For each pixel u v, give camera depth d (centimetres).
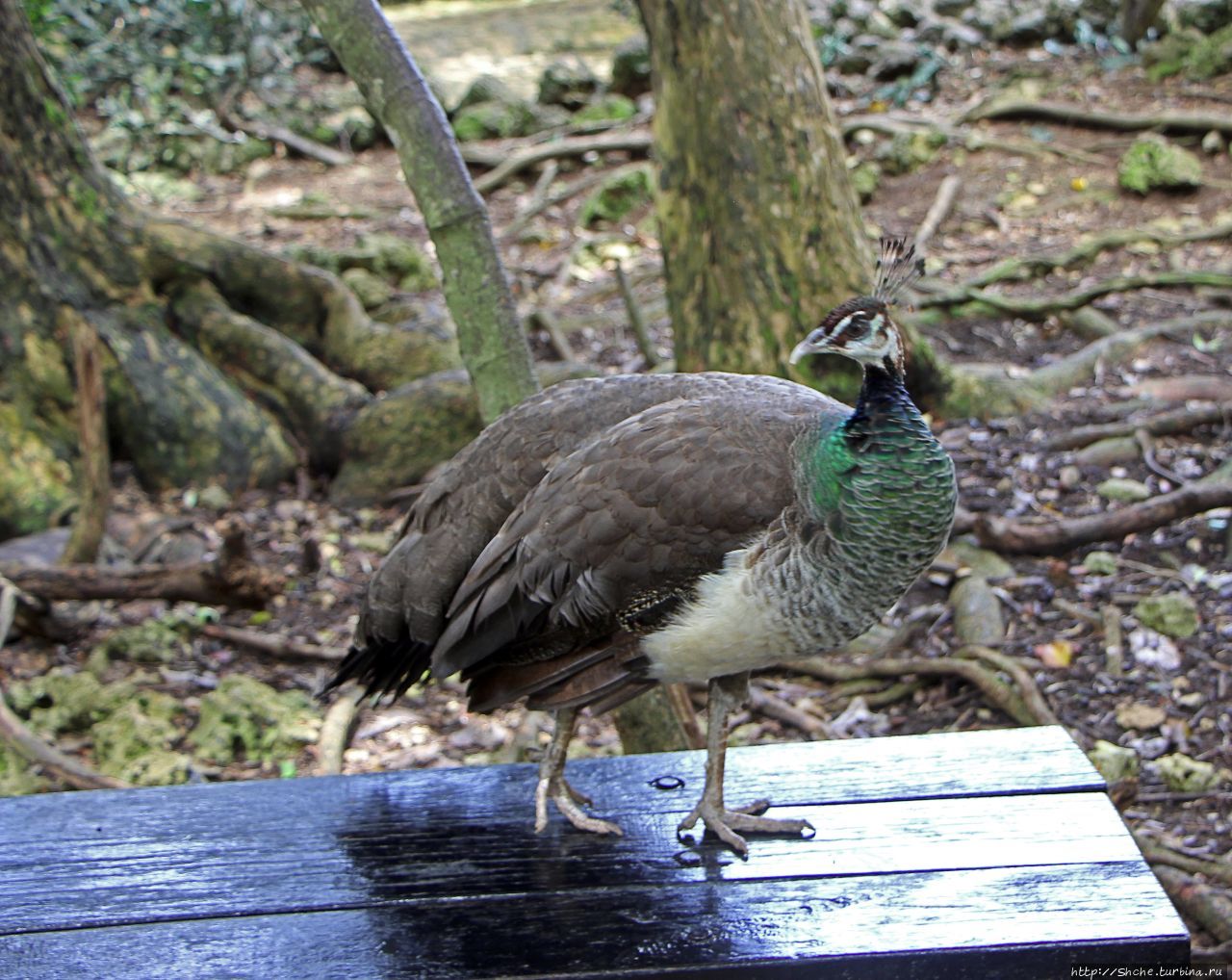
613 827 315
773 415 296
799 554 282
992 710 546
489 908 288
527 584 297
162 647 600
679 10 617
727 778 336
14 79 720
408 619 324
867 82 1255
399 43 398
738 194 626
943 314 868
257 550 691
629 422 301
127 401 727
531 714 566
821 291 631
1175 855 448
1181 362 770
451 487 324
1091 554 618
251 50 1242
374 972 270
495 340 408
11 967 273
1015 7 1344
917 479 278
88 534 619
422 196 402
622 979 267
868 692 566
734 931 278
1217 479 642
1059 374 758
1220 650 559
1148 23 1220
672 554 288
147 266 766
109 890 298
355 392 766
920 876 294
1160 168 987
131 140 1194
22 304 715
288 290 815
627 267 1018
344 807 330
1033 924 275
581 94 1350
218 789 340
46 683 559
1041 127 1119
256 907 290
